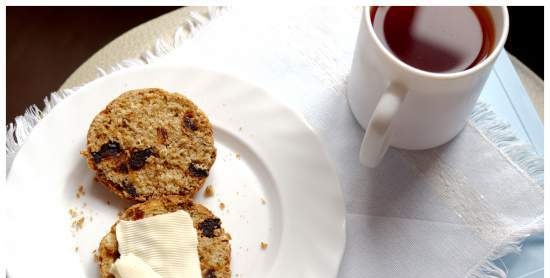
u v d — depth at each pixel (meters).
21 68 0.91
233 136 0.58
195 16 0.62
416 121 0.53
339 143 0.58
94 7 0.93
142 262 0.53
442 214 0.57
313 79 0.60
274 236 0.56
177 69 0.58
